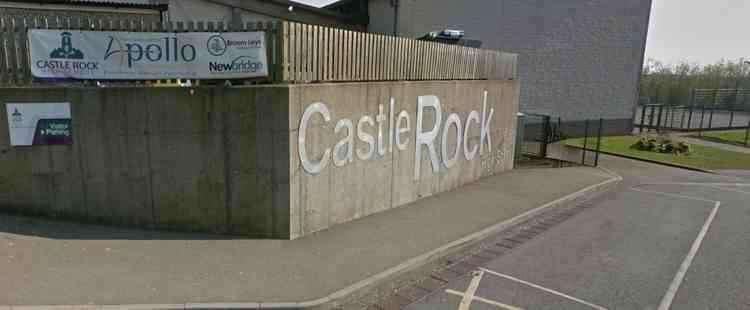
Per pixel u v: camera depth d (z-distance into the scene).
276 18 14.30
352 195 7.04
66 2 10.65
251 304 4.28
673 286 5.31
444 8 16.56
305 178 6.17
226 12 13.51
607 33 20.42
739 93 31.02
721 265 6.04
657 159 16.16
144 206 6.08
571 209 8.98
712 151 18.86
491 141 10.98
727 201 10.27
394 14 15.93
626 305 4.80
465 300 4.79
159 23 5.74
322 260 5.41
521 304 4.74
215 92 5.77
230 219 6.10
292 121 5.82
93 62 5.72
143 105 5.81
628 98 21.77
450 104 9.06
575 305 4.75
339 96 6.51
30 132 5.82
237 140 5.88
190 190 6.04
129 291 4.36
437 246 6.04
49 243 5.37
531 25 18.55
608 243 6.86
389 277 5.11
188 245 5.64
